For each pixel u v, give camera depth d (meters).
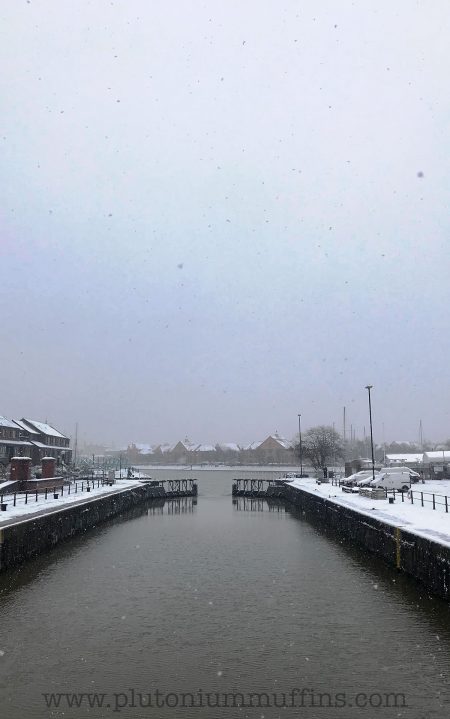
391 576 23.95
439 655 14.95
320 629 17.28
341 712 12.11
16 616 18.77
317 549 31.94
